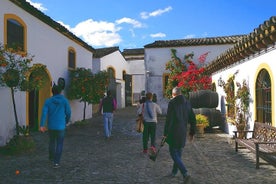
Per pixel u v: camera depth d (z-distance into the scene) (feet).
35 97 40.86
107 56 77.30
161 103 64.64
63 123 20.98
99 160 23.68
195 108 42.52
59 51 44.98
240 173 19.42
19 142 26.58
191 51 62.95
